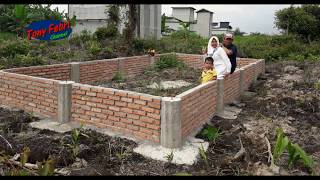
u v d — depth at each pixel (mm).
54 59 11242
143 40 15117
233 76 7938
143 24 18391
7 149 4578
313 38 21172
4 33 17203
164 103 4750
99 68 9984
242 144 5086
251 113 6992
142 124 5035
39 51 12109
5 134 5113
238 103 7852
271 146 4980
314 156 4789
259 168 4266
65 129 5426
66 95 5684
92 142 4883
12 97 6543
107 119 5371
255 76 10883
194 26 29703
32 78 6129
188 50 15734
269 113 6973
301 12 20969
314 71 11883
